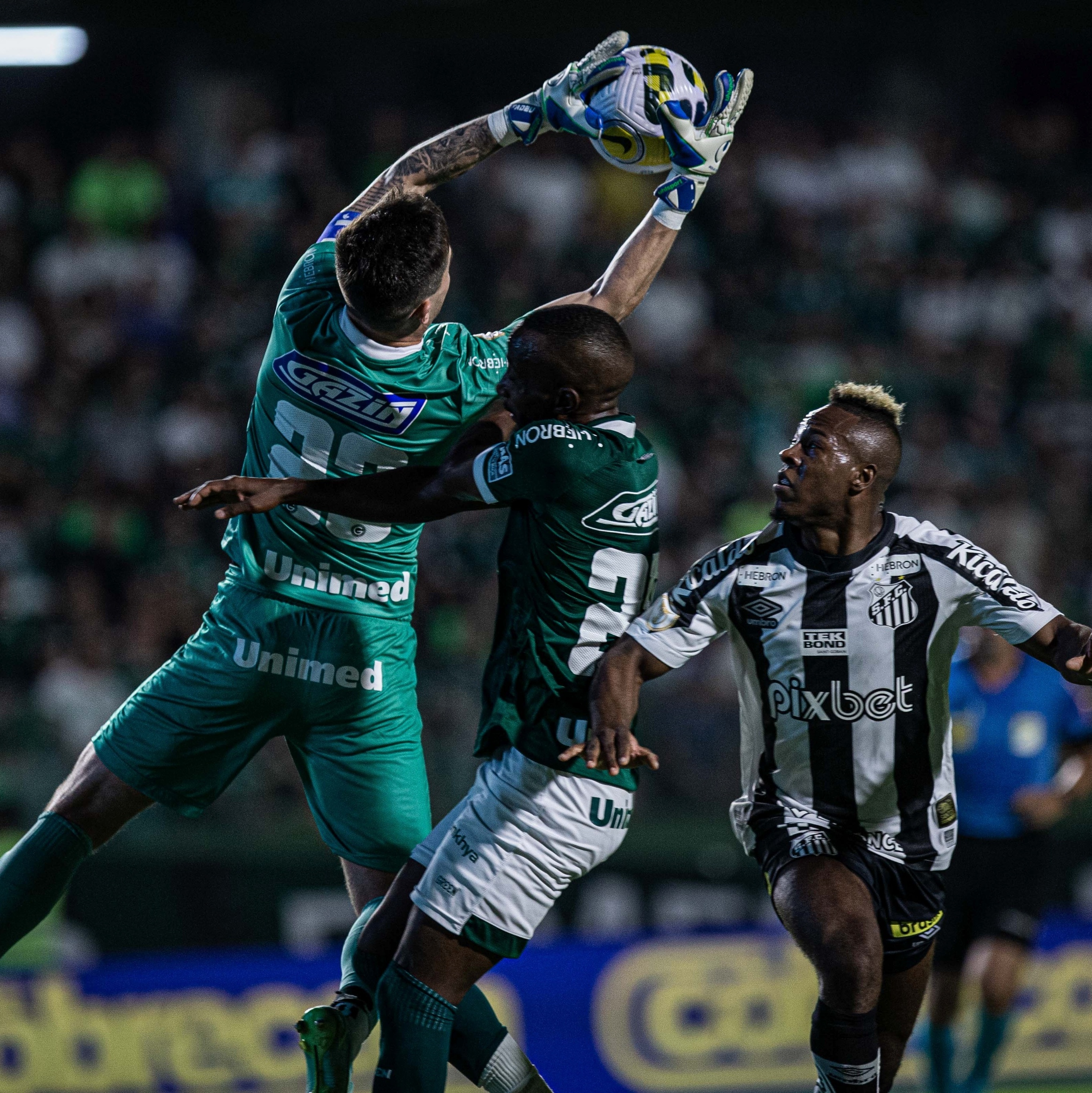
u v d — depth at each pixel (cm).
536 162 4184
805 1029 2381
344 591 1132
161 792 1121
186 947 2345
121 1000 2147
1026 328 4247
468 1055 1120
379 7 4384
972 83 4856
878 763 1080
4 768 2605
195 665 1130
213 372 3616
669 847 2522
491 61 4709
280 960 2222
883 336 4128
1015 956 2011
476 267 3938
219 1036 2175
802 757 1091
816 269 4181
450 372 1104
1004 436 3925
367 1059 2139
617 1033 2298
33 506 3259
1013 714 2031
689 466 3631
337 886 2414
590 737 1000
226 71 4409
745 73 1122
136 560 3216
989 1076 2039
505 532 1070
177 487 3347
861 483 1059
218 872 2373
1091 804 2694
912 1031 1176
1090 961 2483
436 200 4038
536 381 1034
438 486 1037
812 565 1072
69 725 2730
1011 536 3597
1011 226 4494
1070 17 4834
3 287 3775
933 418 3744
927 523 1095
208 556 3216
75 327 3666
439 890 1030
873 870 1091
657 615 1052
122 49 4362
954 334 4166
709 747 2747
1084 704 2197
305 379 1094
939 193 4459
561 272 3981
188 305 3753
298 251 3862
